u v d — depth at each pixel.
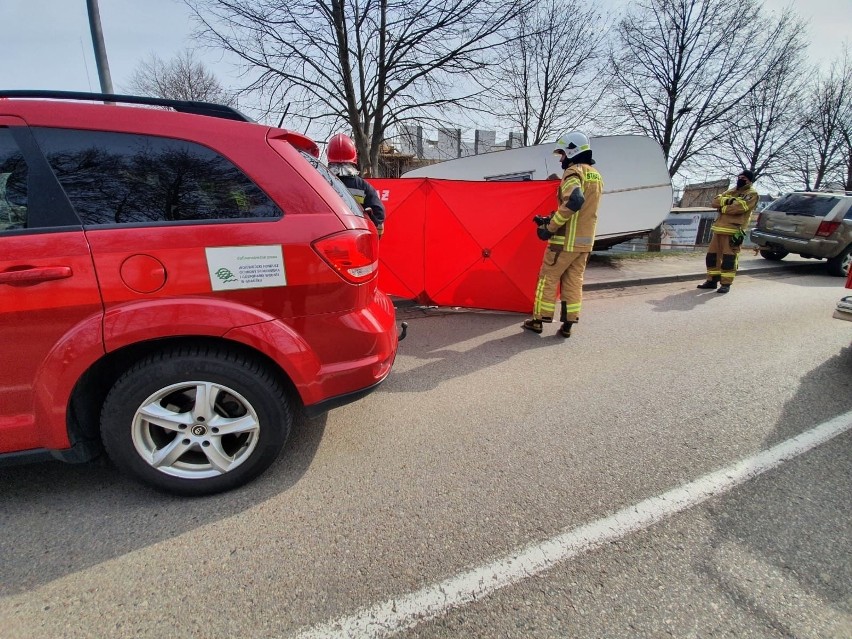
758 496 2.24
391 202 5.64
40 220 1.83
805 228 9.38
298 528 2.00
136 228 1.89
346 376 2.25
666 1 13.57
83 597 1.63
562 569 1.79
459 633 1.53
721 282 7.25
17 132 1.85
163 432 2.16
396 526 2.01
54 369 1.87
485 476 2.39
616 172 8.27
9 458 1.95
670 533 1.99
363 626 1.55
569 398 3.35
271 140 2.09
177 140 1.98
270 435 2.19
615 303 6.52
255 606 1.61
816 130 19.92
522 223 5.27
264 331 2.03
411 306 6.06
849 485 2.33
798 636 1.52
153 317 1.90
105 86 5.68
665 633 1.53
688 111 14.62
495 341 4.68
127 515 2.06
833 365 4.03
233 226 1.98
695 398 3.35
